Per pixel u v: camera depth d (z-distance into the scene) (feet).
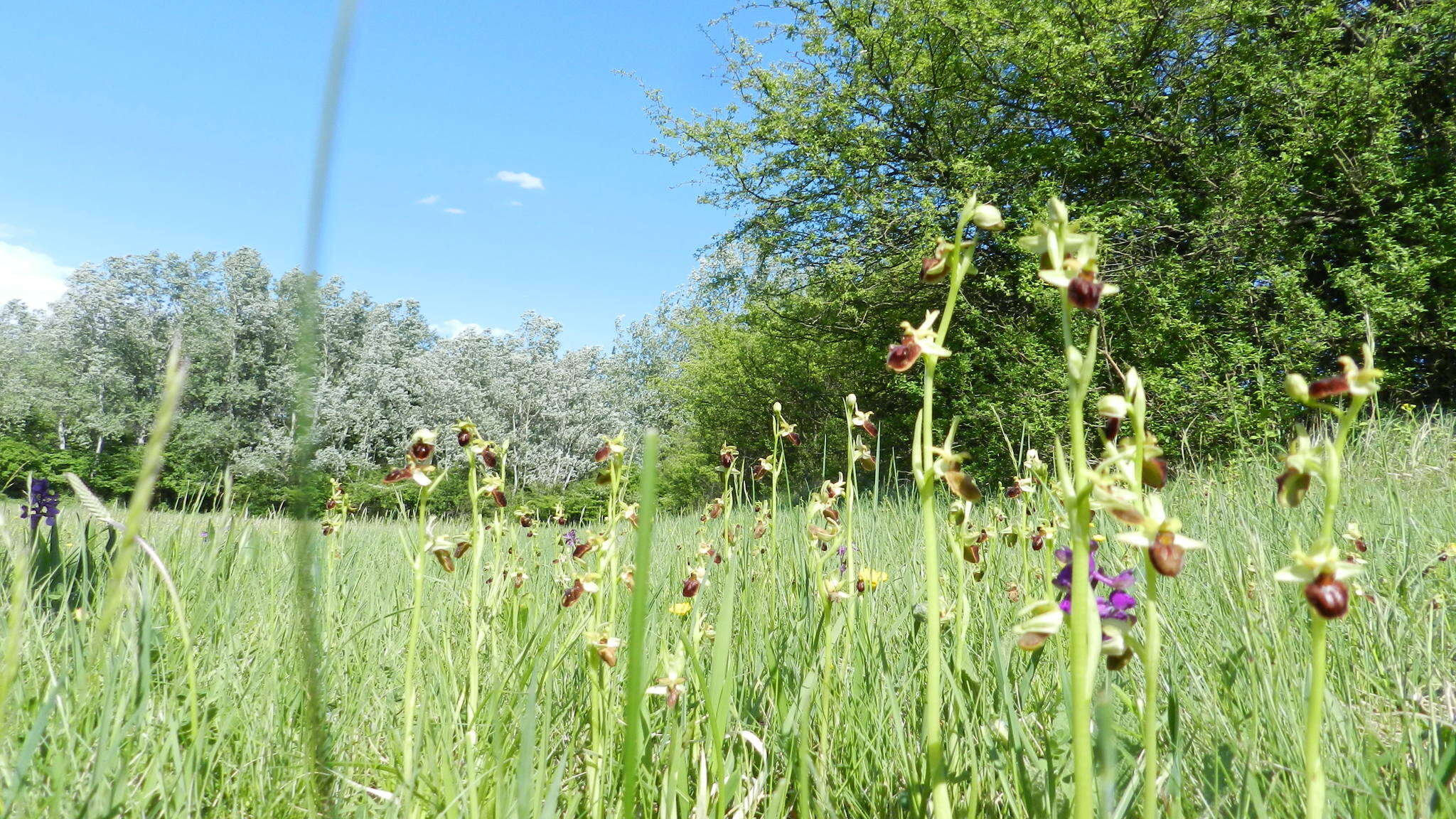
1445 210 43.86
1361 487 17.46
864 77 55.31
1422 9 45.57
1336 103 45.68
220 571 10.01
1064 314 3.51
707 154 59.93
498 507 7.32
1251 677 5.99
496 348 213.05
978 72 53.42
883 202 53.88
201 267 217.56
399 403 190.80
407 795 5.14
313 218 1.92
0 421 164.76
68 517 12.41
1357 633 8.16
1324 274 51.49
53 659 7.02
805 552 9.70
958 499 5.72
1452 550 9.82
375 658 8.17
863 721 6.48
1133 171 51.39
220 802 5.55
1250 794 4.59
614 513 6.44
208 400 192.75
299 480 2.54
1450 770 4.52
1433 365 45.75
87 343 205.36
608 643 5.42
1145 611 3.69
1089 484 3.36
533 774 5.72
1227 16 47.78
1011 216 51.49
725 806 5.17
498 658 7.77
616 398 207.92
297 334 2.03
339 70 1.86
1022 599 8.29
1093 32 49.83
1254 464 19.81
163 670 6.81
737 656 7.64
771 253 61.98
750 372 77.05
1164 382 41.01
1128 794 4.41
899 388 55.31
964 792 5.52
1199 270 46.37
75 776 5.29
